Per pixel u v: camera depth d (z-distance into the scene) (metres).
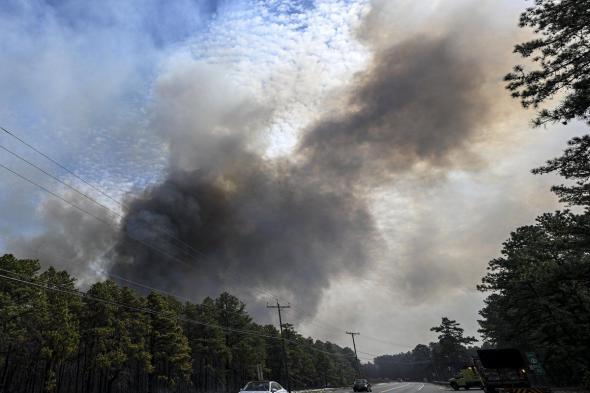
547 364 36.81
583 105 10.99
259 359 67.25
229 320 64.44
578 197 17.95
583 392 26.77
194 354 59.41
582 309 28.72
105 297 43.94
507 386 20.44
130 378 51.59
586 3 10.46
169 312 51.75
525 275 30.05
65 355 36.88
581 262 22.62
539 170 14.67
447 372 127.88
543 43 11.51
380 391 47.25
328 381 129.50
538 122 11.81
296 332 96.00
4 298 32.62
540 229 31.22
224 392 61.22
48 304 36.50
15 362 39.28
